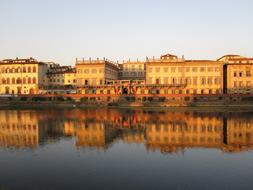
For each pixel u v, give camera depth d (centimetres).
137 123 5488
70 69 14200
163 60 11331
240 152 3175
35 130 4638
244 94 10006
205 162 2772
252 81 10800
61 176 2352
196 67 11044
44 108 9569
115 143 3634
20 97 11312
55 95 11194
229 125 5181
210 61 10956
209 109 8869
